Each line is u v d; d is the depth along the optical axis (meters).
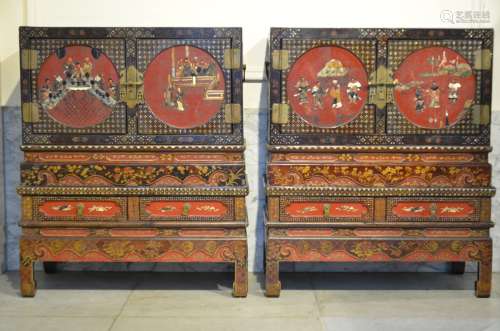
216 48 4.30
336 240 4.36
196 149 4.33
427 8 5.02
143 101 4.33
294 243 4.37
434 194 4.36
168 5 4.99
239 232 4.38
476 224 4.38
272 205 4.38
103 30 4.29
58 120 4.34
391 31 4.32
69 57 4.31
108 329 3.83
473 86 4.37
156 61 4.31
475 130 4.38
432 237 4.39
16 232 5.14
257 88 5.04
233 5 5.00
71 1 4.96
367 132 4.38
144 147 4.32
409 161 4.39
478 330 3.82
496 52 5.04
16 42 5.01
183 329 3.83
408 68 4.35
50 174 4.34
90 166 4.33
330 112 4.37
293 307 4.24
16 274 5.05
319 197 4.37
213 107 4.34
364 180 4.38
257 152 5.06
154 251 4.35
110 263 5.13
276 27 4.56
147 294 4.52
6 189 5.09
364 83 4.36
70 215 4.36
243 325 3.90
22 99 4.32
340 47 4.34
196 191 4.32
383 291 4.61
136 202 4.34
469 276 5.04
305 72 4.35
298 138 4.38
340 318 4.03
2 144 5.04
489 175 4.37
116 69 4.31
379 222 4.37
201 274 5.05
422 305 4.29
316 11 5.01
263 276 5.02
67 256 4.36
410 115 4.37
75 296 4.47
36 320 3.98
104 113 4.33
